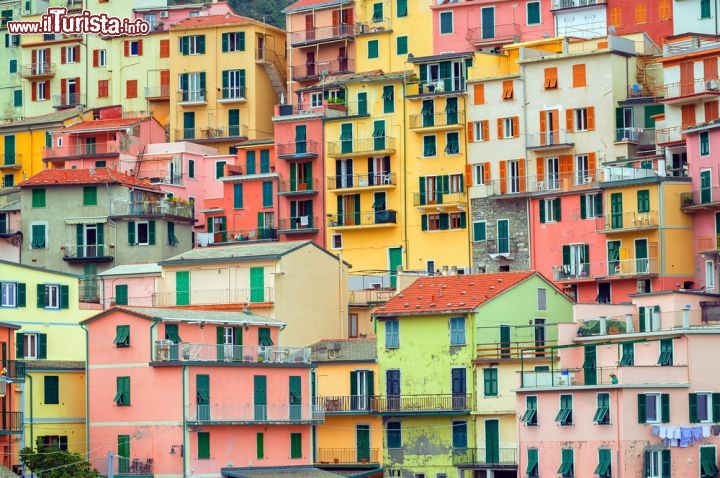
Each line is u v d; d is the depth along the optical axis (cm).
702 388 19688
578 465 19625
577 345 19888
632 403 19262
